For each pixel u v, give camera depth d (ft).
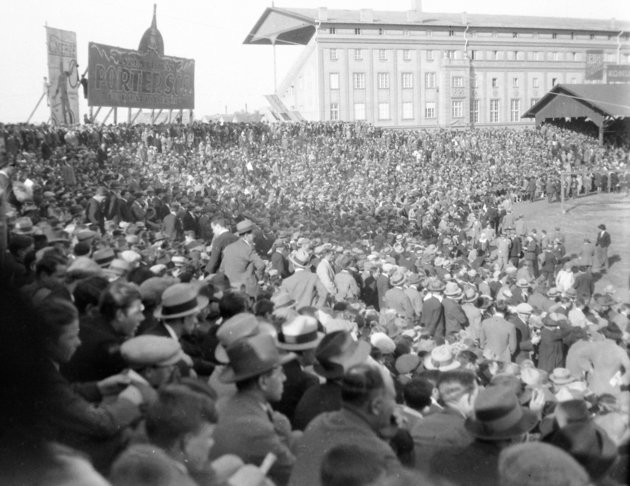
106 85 132.16
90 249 32.65
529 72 249.75
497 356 36.76
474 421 14.01
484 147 200.54
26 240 30.32
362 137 198.59
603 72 230.27
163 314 19.77
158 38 144.15
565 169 176.96
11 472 11.78
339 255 61.05
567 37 243.40
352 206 120.16
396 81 245.04
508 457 11.09
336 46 239.30
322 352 16.62
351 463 12.15
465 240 116.78
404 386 19.97
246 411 14.56
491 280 61.57
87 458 12.51
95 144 113.60
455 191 150.20
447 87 243.60
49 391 13.42
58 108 106.01
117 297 17.97
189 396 12.28
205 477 12.12
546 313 42.86
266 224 81.20
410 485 12.69
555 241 99.45
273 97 236.63
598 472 12.57
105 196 60.18
